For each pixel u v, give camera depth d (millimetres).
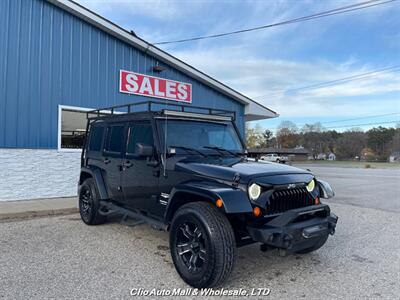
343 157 75688
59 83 8773
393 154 69562
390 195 11008
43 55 8484
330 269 3906
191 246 3396
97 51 9531
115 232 5418
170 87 11242
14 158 8109
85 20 9234
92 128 6242
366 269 3918
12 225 5941
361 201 9547
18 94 8086
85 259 4094
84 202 6035
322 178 19359
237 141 5012
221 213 3275
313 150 79312
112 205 5227
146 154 4020
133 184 4676
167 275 3613
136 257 4188
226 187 3346
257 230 3172
